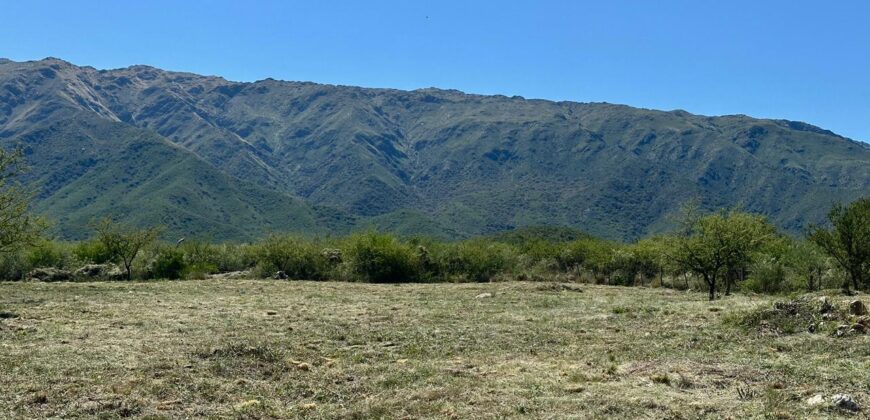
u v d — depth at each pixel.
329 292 41.38
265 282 50.34
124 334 22.28
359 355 19.06
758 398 13.59
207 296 36.84
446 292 42.44
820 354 17.48
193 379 15.88
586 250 67.38
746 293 43.19
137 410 13.62
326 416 13.38
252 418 13.27
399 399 14.30
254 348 18.91
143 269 56.56
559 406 13.43
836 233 39.56
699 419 12.38
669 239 42.41
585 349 19.72
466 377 16.22
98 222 58.44
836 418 11.98
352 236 64.81
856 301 21.11
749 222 40.34
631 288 51.47
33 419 12.91
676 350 18.98
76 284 44.91
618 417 12.60
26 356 18.20
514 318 27.09
